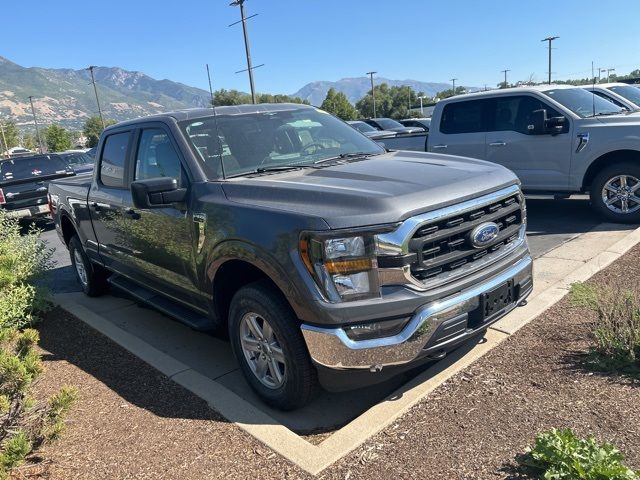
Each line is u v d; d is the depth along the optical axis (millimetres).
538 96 8164
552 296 4926
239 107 4883
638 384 3418
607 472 2492
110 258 5648
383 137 10195
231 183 3889
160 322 5680
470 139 8812
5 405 2809
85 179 6508
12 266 5484
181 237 4172
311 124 4992
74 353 4891
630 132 7406
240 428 3436
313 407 3779
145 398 3939
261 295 3477
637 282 5148
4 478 2771
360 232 3080
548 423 3131
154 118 4812
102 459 3242
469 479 2754
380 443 3125
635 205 7574
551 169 8094
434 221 3223
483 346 4105
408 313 3172
